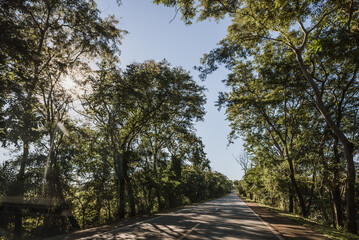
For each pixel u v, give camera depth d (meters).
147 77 19.42
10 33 10.17
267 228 10.87
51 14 15.14
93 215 17.02
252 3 12.13
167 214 17.94
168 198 29.73
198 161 33.44
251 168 40.53
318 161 17.17
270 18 11.88
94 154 17.05
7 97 11.12
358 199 23.72
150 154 23.00
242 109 22.52
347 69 15.38
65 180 14.54
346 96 18.17
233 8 12.74
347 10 11.11
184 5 9.88
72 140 15.49
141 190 22.88
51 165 13.70
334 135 16.75
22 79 11.28
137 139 24.80
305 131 19.59
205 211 20.84
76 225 14.00
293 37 14.96
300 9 10.19
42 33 14.24
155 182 22.84
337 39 10.20
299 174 24.42
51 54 16.30
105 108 18.86
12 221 11.02
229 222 12.91
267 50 17.25
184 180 34.53
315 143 18.78
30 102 11.82
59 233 11.58
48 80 14.66
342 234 10.27
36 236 10.94
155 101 22.17
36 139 12.61
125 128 22.19
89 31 15.14
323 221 23.56
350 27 11.48
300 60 13.17
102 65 17.73
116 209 19.88
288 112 21.02
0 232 10.47
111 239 7.96
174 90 22.47
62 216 13.06
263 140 24.98
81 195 16.22
